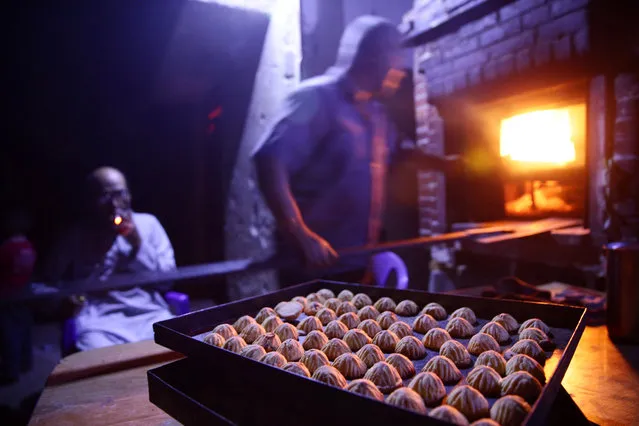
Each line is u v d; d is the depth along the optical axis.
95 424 1.01
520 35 2.39
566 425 0.80
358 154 2.24
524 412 0.66
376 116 2.38
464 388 0.71
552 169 2.57
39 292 2.01
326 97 2.10
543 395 0.60
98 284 1.86
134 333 2.36
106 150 6.14
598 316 1.53
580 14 2.08
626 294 1.31
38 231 5.95
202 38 3.35
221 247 4.34
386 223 4.18
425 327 1.07
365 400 0.62
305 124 2.03
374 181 2.33
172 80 4.36
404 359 0.88
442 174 3.19
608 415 0.94
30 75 5.45
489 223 2.81
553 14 2.21
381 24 2.09
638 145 2.03
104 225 2.55
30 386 3.36
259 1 2.82
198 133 4.73
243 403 0.83
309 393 0.68
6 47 4.84
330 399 0.66
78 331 2.30
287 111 2.04
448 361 0.84
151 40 3.84
